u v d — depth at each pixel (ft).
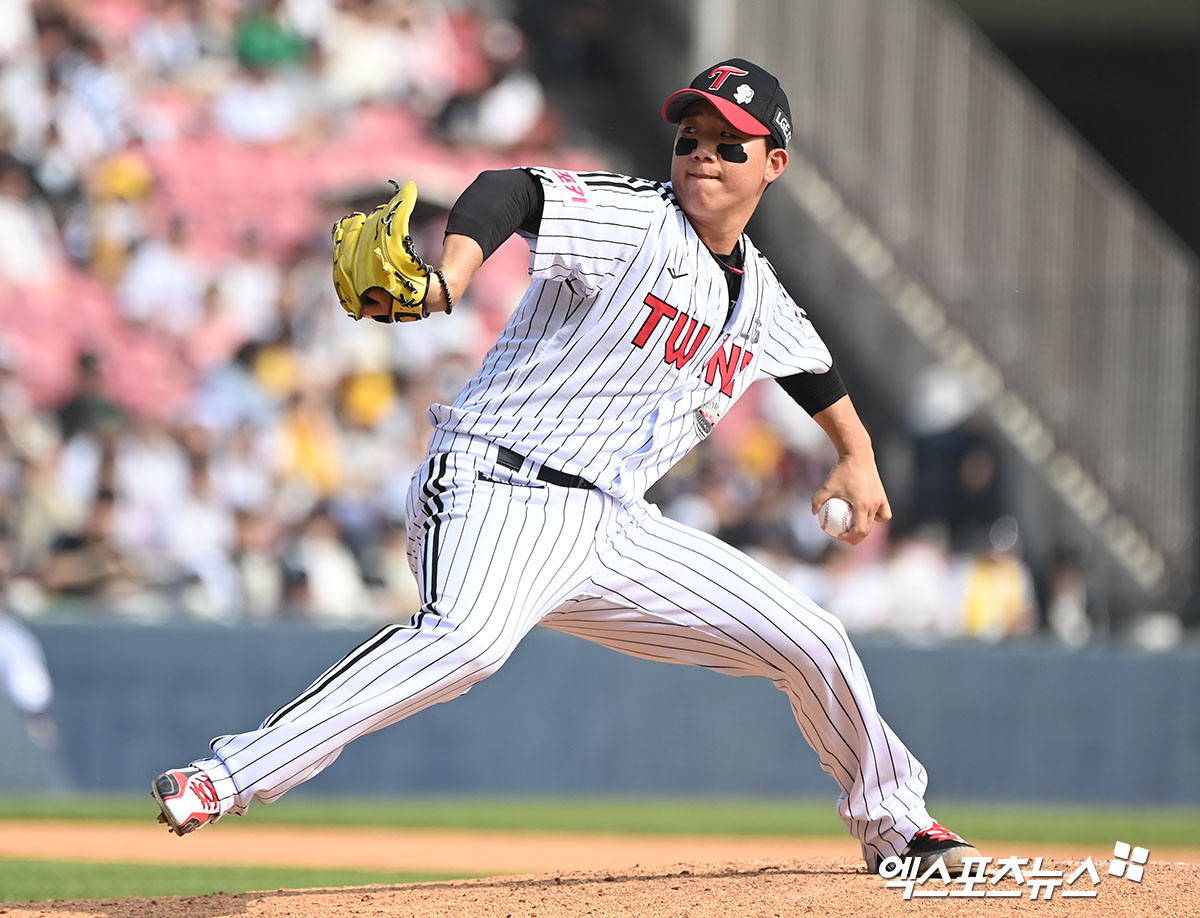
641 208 38.86
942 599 136.46
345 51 152.97
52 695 103.30
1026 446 141.18
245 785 37.19
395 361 135.13
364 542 126.31
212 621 106.93
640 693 114.93
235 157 142.51
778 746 117.60
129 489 120.16
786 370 44.65
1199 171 206.69
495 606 38.45
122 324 130.93
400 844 85.10
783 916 39.40
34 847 79.25
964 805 117.70
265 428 128.26
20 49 138.72
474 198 36.11
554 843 86.74
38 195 134.62
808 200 147.64
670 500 134.31
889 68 144.87
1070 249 140.56
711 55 149.89
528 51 163.63
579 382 39.50
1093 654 122.21
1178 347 136.05
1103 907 40.78
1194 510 137.18
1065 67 207.62
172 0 146.82
